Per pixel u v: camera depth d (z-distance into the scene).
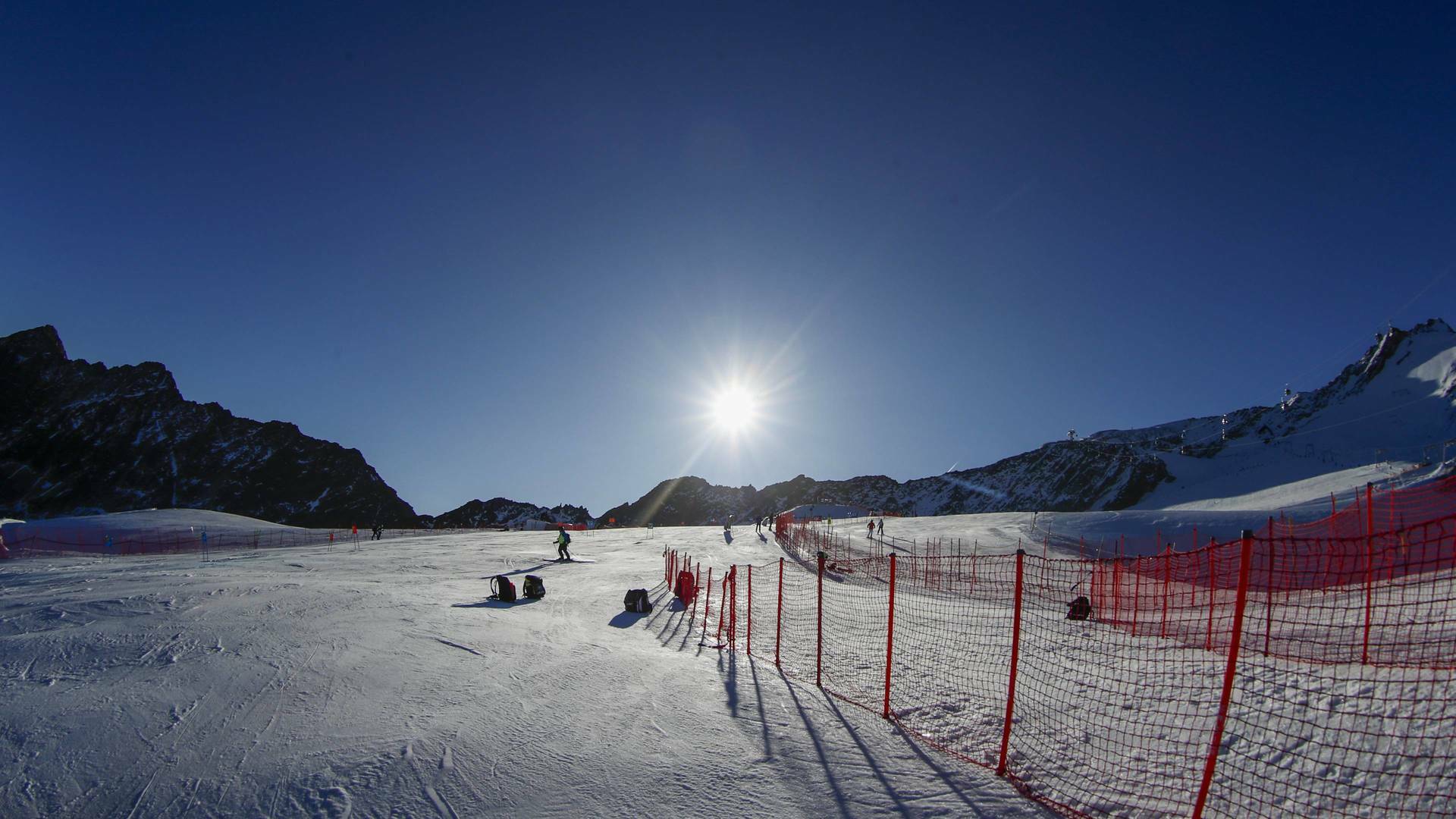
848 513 101.75
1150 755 6.19
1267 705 6.77
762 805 5.12
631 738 6.23
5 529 50.91
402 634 9.53
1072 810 5.26
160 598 11.41
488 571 26.14
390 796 4.94
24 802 4.68
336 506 157.25
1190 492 145.25
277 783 5.01
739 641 12.85
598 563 31.41
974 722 7.41
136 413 160.12
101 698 6.40
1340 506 41.62
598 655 9.27
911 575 27.67
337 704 6.56
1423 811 4.61
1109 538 45.06
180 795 4.82
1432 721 5.54
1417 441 140.88
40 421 149.88
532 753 5.75
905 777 5.77
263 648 8.23
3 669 7.26
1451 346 184.50
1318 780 5.26
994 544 45.09
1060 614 16.09
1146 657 9.79
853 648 11.84
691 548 42.28
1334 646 8.77
